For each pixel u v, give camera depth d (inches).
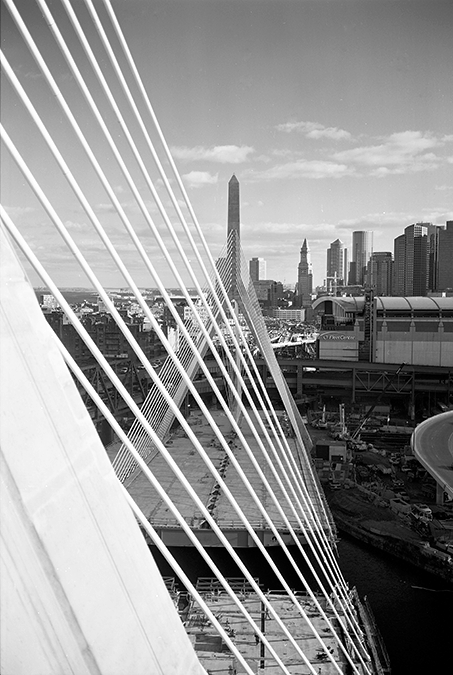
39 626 31.7
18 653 30.7
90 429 38.8
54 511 34.0
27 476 33.1
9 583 31.0
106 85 87.1
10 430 33.2
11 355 34.5
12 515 31.9
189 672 40.4
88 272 63.1
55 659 31.9
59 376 37.4
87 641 33.3
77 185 67.0
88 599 34.4
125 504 39.8
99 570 35.7
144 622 37.9
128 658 35.8
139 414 64.4
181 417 80.5
